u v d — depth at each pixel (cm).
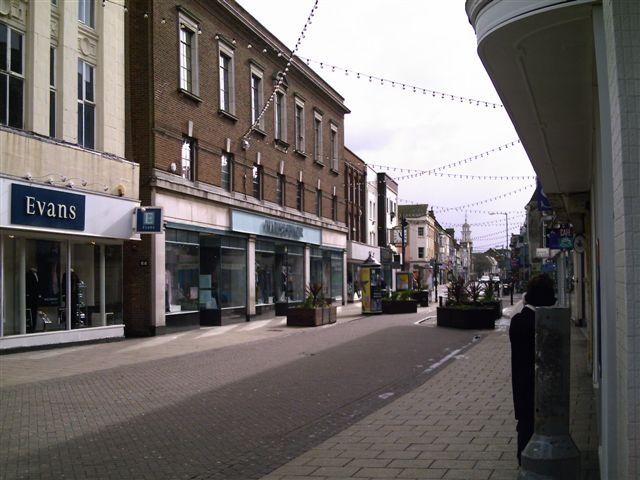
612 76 415
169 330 2184
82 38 1866
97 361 1502
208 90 2523
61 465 670
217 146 2580
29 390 1119
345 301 4291
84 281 1880
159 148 2169
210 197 2478
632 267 381
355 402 980
